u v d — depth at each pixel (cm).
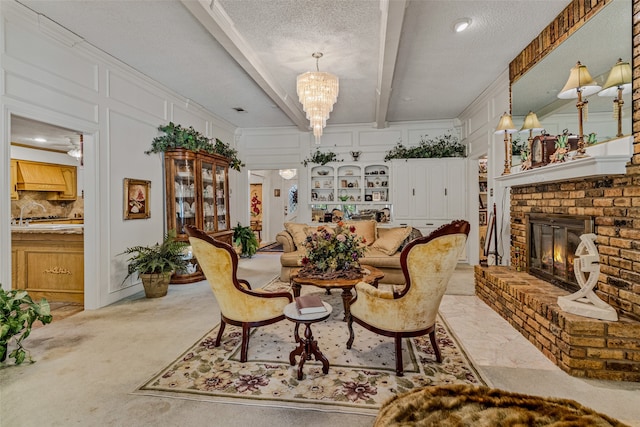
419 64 409
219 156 566
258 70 395
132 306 374
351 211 735
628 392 200
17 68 283
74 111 339
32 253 399
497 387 207
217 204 568
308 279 303
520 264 385
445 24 317
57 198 734
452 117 661
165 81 462
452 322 319
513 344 270
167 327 310
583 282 238
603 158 221
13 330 233
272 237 1048
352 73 430
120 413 183
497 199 467
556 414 134
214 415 181
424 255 217
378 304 232
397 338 227
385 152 708
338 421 176
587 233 259
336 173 721
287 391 204
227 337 287
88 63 357
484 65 413
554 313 238
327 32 328
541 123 334
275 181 1048
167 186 482
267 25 314
